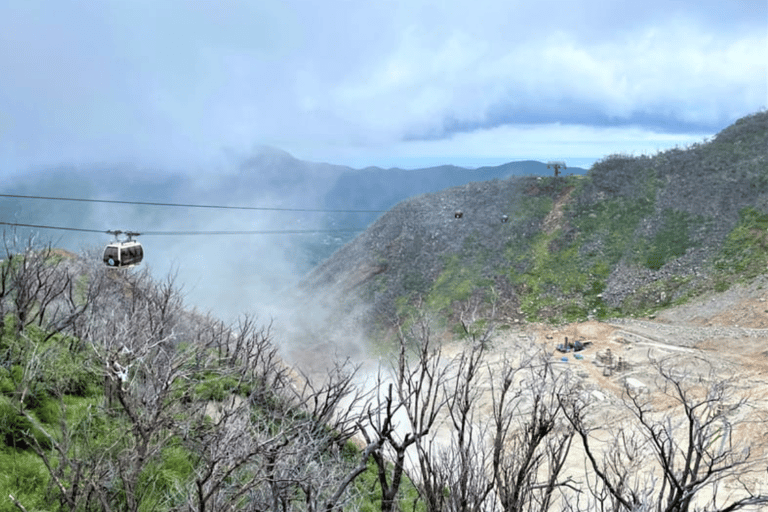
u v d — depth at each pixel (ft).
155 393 28.91
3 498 25.79
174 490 27.81
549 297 166.91
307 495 26.66
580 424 26.96
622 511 26.45
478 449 25.98
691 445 25.11
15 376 36.81
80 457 27.76
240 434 25.07
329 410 40.37
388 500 28.45
